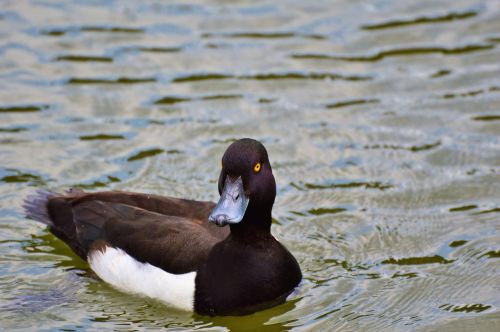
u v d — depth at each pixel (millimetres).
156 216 10148
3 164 12586
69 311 9789
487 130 13703
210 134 13602
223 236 9984
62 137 13359
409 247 11094
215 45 16031
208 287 9539
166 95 14586
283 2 17531
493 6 17438
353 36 16422
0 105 14078
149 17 16859
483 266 10695
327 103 14484
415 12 17266
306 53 15883
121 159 12867
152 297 9852
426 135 13617
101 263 10227
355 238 11281
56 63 15305
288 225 11523
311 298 10008
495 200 12047
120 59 15508
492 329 9477
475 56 15820
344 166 12898
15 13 16766
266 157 9570
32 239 11180
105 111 14102
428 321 9656
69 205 10859
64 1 17297
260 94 14719
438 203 12023
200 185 12297
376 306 9906
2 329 9422
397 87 14953
